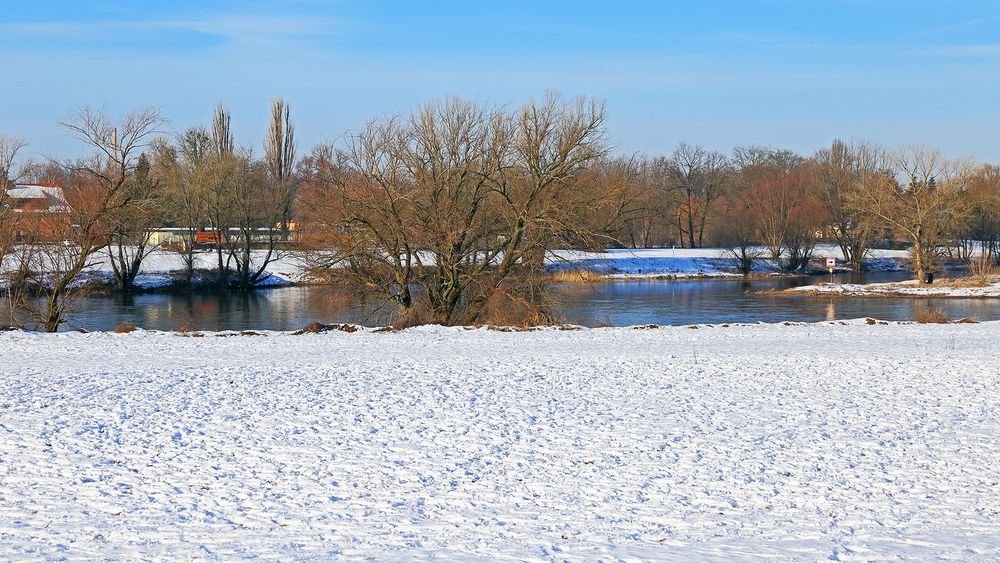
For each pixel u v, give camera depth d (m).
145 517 9.77
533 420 14.36
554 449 12.54
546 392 16.72
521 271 33.94
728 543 8.87
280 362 20.47
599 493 10.57
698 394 16.59
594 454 12.27
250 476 11.30
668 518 9.68
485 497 10.45
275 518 9.73
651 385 17.53
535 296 34.06
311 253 35.28
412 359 21.03
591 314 44.56
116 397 15.94
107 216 33.69
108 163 35.56
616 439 13.09
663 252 90.00
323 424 14.01
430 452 12.39
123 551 8.73
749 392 16.83
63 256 34.06
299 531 9.30
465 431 13.60
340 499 10.41
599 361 20.77
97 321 40.09
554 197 32.78
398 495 10.54
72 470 11.53
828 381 18.06
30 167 39.84
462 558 8.46
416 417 14.52
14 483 11.01
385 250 34.25
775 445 12.74
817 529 9.30
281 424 14.00
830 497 10.41
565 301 37.75
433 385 17.33
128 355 21.77
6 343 24.09
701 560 8.37
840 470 11.52
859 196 71.69
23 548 8.80
